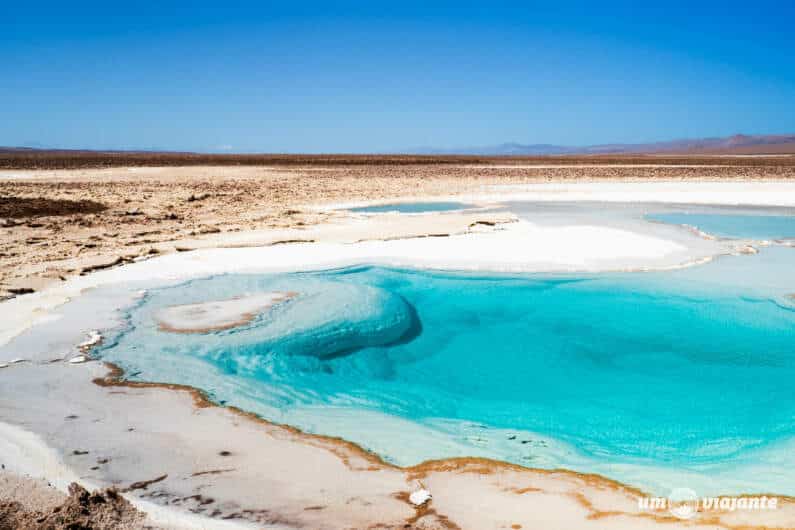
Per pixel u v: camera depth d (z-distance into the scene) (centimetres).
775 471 481
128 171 4034
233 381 623
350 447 489
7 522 348
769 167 4453
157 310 823
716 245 1305
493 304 940
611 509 391
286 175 3781
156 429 501
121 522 355
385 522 361
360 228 1531
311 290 926
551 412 623
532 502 396
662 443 550
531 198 2406
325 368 689
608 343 810
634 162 5988
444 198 2412
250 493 396
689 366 741
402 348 783
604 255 1175
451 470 450
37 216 1703
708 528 364
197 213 1895
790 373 721
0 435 477
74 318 786
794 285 1006
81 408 537
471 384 693
